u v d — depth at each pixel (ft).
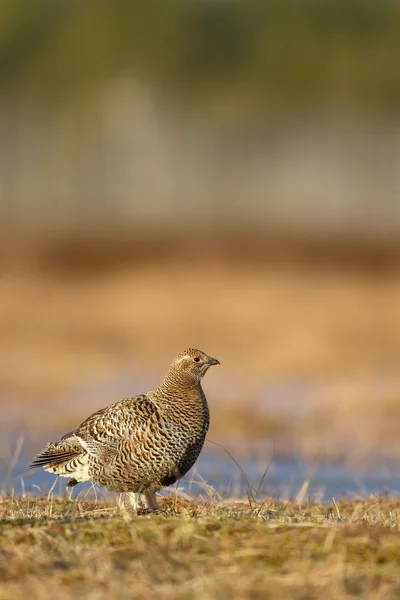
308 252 154.20
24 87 232.32
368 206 194.70
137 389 77.20
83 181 216.74
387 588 25.11
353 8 247.50
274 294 123.54
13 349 94.12
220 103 228.02
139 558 27.22
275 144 222.28
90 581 25.73
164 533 28.99
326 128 223.71
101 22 239.30
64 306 118.83
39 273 139.74
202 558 27.17
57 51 236.43
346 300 118.83
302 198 200.95
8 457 55.93
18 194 208.64
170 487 41.16
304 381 80.18
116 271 142.72
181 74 234.79
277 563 26.78
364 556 27.20
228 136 223.30
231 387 77.92
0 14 241.76
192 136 224.74
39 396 74.13
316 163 217.15
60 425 64.64
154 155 222.69
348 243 158.10
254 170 217.77
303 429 63.00
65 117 228.22
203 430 35.91
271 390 76.43
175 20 241.14
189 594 24.76
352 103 226.79
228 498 41.14
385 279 137.49
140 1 239.91
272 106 226.79
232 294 123.95
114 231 167.12
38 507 36.81
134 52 236.02
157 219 182.29
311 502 41.29
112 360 90.22
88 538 28.91
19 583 25.76
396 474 52.54
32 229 166.91
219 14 245.45
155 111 226.99
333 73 231.50
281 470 53.57
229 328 104.53
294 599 24.48
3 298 122.52
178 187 212.23
